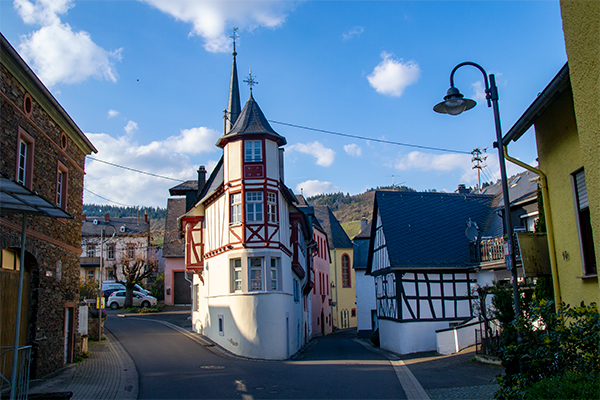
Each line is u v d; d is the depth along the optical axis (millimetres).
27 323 12617
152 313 36031
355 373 14086
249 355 19266
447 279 22297
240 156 20953
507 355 8305
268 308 19875
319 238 44719
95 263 47062
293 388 11531
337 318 50094
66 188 15141
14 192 7605
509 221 9305
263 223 20438
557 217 9289
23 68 11289
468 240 23391
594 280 8141
